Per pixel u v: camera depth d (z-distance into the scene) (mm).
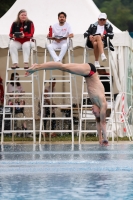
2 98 47469
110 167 20328
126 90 44125
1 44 42750
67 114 46594
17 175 18453
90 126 47406
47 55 48625
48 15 47719
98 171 19469
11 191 14938
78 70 31875
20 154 27250
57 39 39875
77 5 48219
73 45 42844
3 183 16453
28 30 40031
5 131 39906
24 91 49188
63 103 49594
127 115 43875
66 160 23328
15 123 46938
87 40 39719
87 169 20047
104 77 43875
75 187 15594
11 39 40094
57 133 48188
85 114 41656
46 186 15805
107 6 133625
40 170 19922
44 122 46094
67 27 41000
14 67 40031
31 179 17375
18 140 42500
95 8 49812
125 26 132875
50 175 18406
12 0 87500
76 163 22188
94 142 39625
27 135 47031
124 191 14844
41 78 49562
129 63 45719
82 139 43094
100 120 33250
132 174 18516
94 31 39562
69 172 19250
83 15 47625
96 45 38656
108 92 40156
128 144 36375
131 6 133875
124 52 43750
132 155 26047
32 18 47500
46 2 48438
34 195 14258
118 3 133500
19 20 40156
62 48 39750
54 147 33250
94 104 32906
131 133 45688
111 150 29922
